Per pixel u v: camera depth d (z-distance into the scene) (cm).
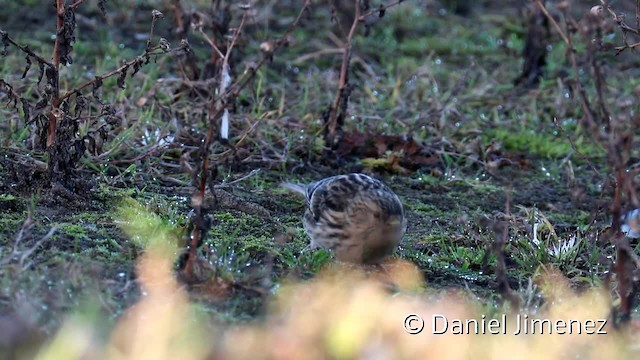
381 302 950
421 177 1396
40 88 1384
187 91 1484
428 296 988
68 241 1029
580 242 1148
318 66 1758
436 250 1152
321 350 877
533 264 1097
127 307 891
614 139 905
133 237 1054
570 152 1508
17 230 1044
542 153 1523
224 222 1153
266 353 855
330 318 898
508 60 1875
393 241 1054
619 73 1734
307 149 1411
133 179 1248
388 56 1845
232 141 1398
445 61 1862
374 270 1060
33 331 830
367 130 1495
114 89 1515
